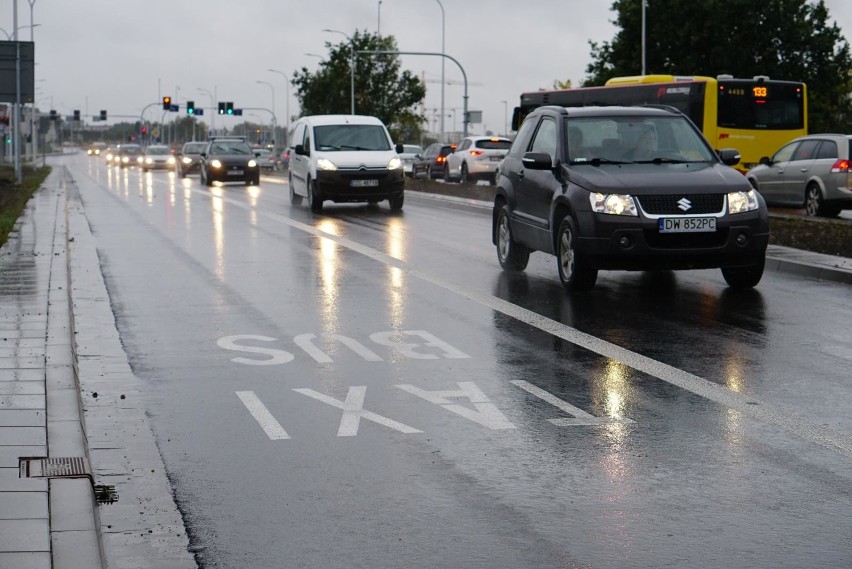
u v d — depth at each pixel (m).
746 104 38.06
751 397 8.92
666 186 14.16
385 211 32.31
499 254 17.73
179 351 10.94
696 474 6.87
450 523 6.01
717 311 13.32
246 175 50.59
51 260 17.58
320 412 8.49
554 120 16.06
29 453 6.98
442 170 57.94
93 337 11.70
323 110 88.19
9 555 5.14
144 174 71.88
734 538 5.75
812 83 65.25
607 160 15.29
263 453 7.39
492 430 7.95
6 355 9.99
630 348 11.02
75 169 86.88
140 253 20.03
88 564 5.19
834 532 5.84
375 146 32.81
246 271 17.34
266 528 5.94
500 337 11.63
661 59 67.50
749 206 14.28
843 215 32.03
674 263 14.14
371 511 6.21
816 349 10.94
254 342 11.40
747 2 64.25
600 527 5.93
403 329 12.14
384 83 88.00
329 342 11.39
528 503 6.34
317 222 27.62
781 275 16.83
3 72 40.50
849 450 7.40
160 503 6.36
